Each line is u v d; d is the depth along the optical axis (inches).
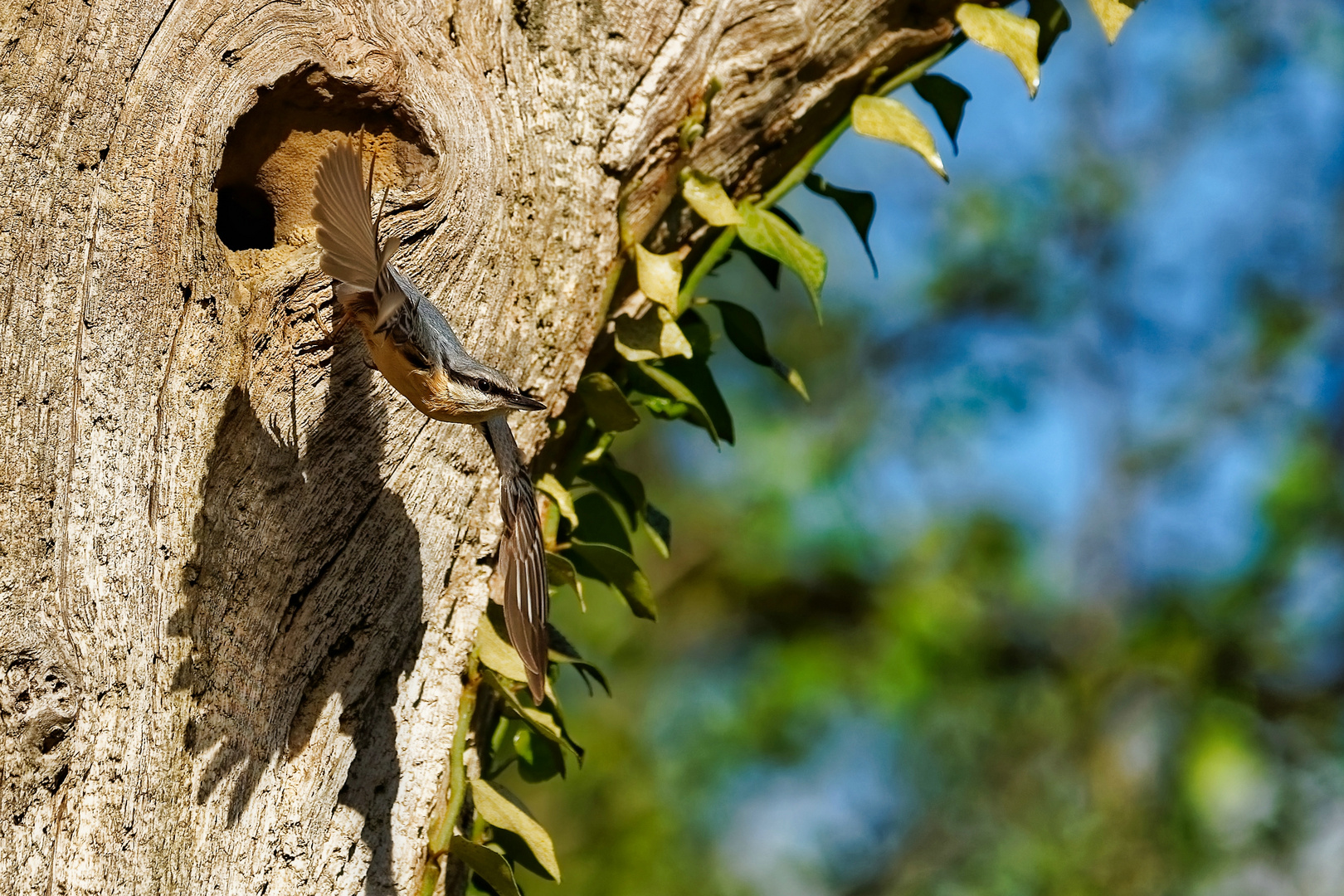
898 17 205.2
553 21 201.6
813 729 336.8
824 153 206.4
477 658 201.2
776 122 204.8
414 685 200.7
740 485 361.1
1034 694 345.4
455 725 200.8
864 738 343.9
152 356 197.2
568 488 204.2
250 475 198.1
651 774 333.1
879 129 205.2
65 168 196.7
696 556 361.4
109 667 196.4
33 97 196.4
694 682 352.8
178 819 197.0
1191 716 329.7
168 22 197.5
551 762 204.4
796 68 204.4
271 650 198.4
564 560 202.2
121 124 197.0
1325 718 331.6
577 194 202.1
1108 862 313.3
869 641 343.0
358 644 199.8
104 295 196.9
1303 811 319.3
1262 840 315.3
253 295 198.2
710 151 204.1
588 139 202.1
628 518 206.2
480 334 200.7
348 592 199.5
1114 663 343.9
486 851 200.1
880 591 343.9
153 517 197.0
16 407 196.1
